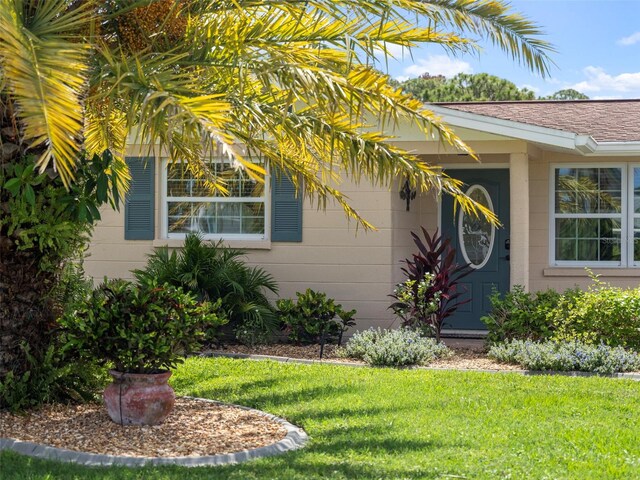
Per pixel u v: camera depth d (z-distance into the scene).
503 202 13.84
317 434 7.05
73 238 7.86
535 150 13.20
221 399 8.44
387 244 12.74
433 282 11.84
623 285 13.38
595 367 10.23
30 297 7.61
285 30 8.20
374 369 10.20
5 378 7.45
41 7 6.51
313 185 9.55
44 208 7.50
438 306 11.75
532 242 13.73
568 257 13.74
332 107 7.48
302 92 7.66
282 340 12.62
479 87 35.19
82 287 8.08
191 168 9.57
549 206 13.71
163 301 7.21
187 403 8.18
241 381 9.32
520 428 7.23
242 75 8.12
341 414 7.73
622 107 15.24
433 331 11.86
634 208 13.55
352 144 8.23
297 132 8.20
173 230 13.41
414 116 7.91
